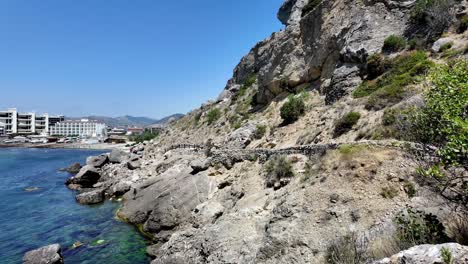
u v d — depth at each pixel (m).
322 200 16.38
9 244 24.75
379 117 22.06
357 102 26.83
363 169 16.59
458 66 9.15
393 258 6.84
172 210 26.73
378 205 14.62
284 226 15.99
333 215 15.29
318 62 39.06
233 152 30.91
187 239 20.03
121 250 23.42
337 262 11.02
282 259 14.52
